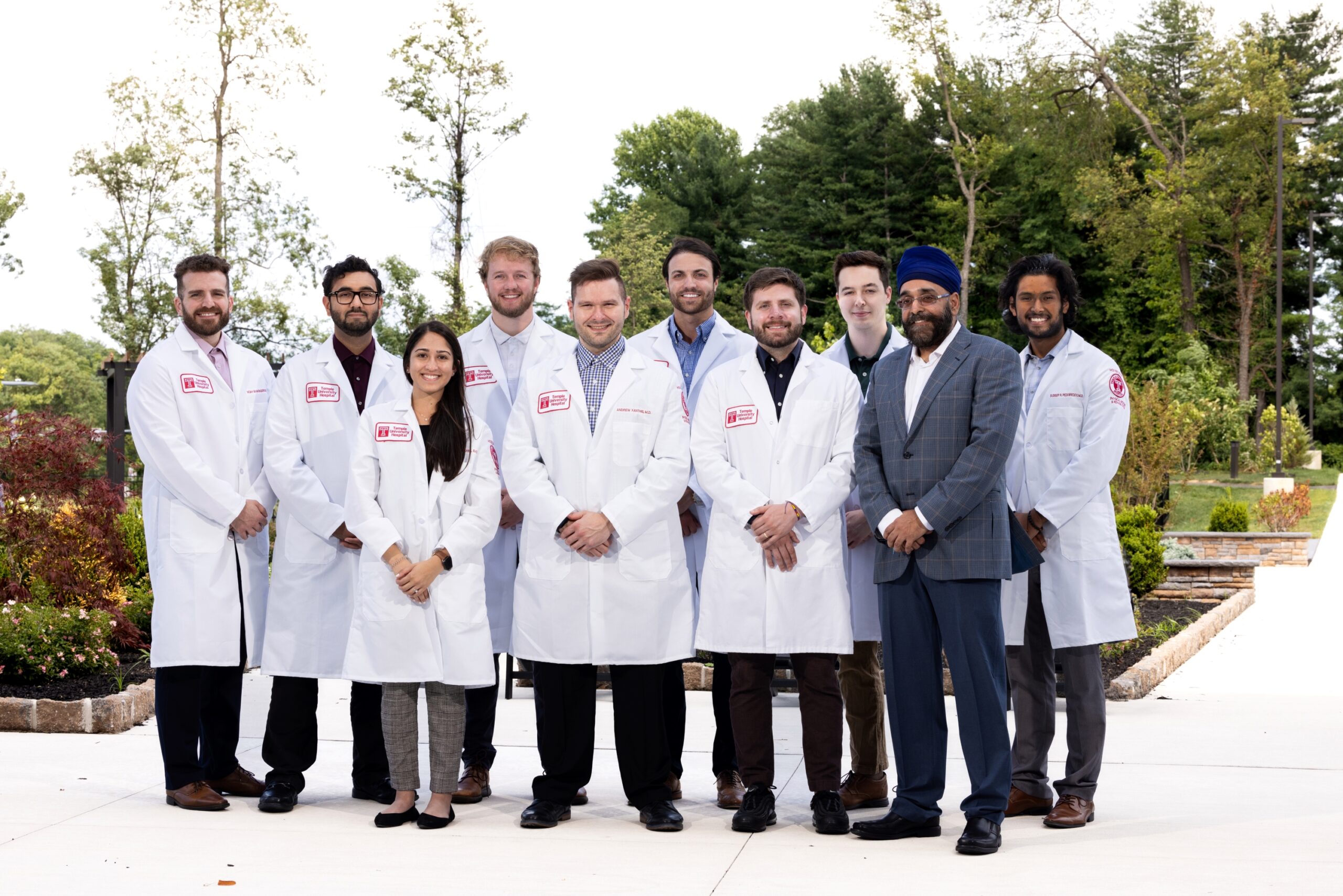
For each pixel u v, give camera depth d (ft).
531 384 17.22
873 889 13.07
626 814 16.88
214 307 17.60
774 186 164.45
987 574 15.02
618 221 184.14
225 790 17.87
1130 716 24.20
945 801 17.63
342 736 22.25
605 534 16.24
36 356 224.74
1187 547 56.49
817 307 160.66
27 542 28.37
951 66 147.13
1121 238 146.30
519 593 16.85
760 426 16.67
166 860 14.19
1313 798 17.46
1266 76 147.95
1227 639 37.24
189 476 16.87
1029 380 17.38
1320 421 177.88
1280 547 63.57
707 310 19.42
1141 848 14.75
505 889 13.10
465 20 71.87
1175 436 54.75
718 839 15.38
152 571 17.29
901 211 160.56
